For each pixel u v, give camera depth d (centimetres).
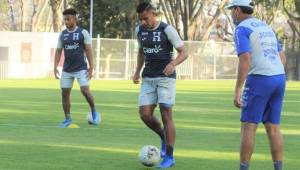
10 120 2750
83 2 9831
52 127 2491
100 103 3872
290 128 2672
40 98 4209
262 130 2522
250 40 1373
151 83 1656
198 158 1772
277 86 1389
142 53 1709
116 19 9794
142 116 1675
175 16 10144
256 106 1376
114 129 2456
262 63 1373
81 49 2473
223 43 8906
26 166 1583
